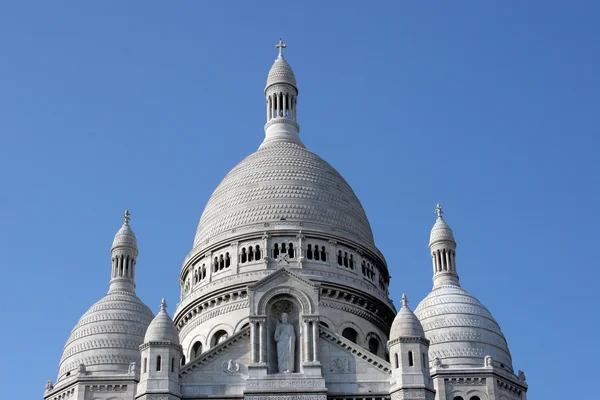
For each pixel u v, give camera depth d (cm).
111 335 11962
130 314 12275
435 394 10419
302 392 9719
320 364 9894
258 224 12762
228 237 12781
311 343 10012
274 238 12662
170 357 9906
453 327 11938
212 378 9975
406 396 9675
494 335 12006
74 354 11869
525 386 11731
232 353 10100
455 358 11681
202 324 12369
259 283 10262
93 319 12175
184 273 13325
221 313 12262
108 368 11688
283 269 10325
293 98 14962
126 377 11300
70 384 11381
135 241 13362
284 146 14100
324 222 12912
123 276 13075
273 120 14725
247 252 12625
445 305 12212
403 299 10350
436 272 13062
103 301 12481
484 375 11388
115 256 13175
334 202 13262
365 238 13275
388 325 12825
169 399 9675
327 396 9825
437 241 13162
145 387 9719
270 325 10156
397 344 9950
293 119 14825
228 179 13775
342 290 12331
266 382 9781
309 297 10194
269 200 13050
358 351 10112
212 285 12481
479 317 12112
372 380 9981
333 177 13750
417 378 9756
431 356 11756
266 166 13562
